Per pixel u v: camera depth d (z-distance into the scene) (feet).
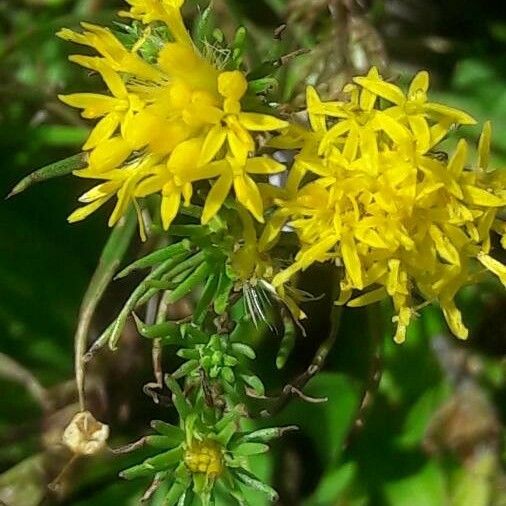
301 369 0.39
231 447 0.31
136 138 0.28
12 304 0.40
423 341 0.39
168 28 0.29
